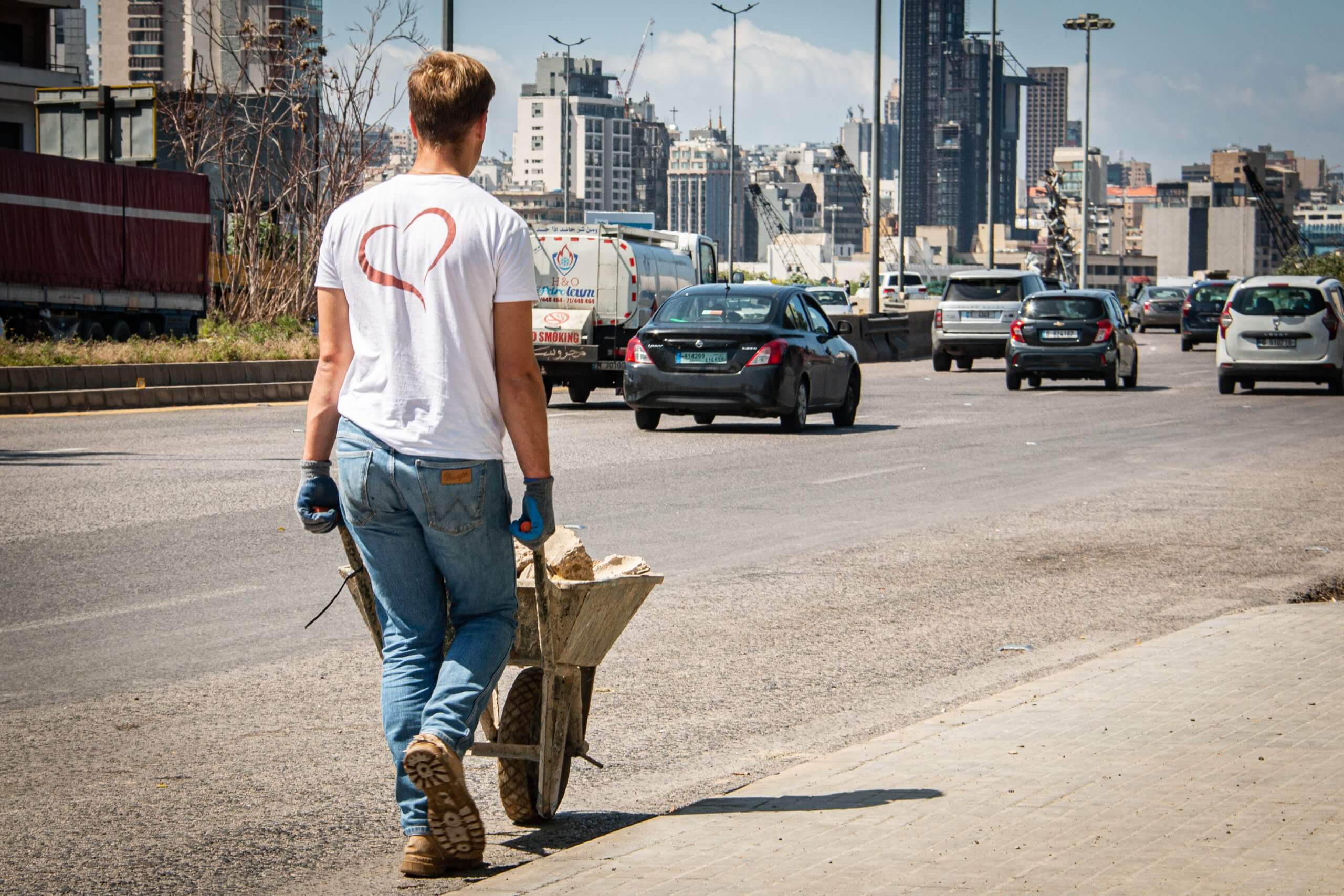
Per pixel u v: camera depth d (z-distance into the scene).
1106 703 8.28
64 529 14.92
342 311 5.56
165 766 7.49
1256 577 13.26
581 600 5.99
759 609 11.74
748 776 7.48
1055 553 14.41
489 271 5.43
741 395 24.83
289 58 50.91
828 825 6.05
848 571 13.38
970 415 30.38
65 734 8.06
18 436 23.77
